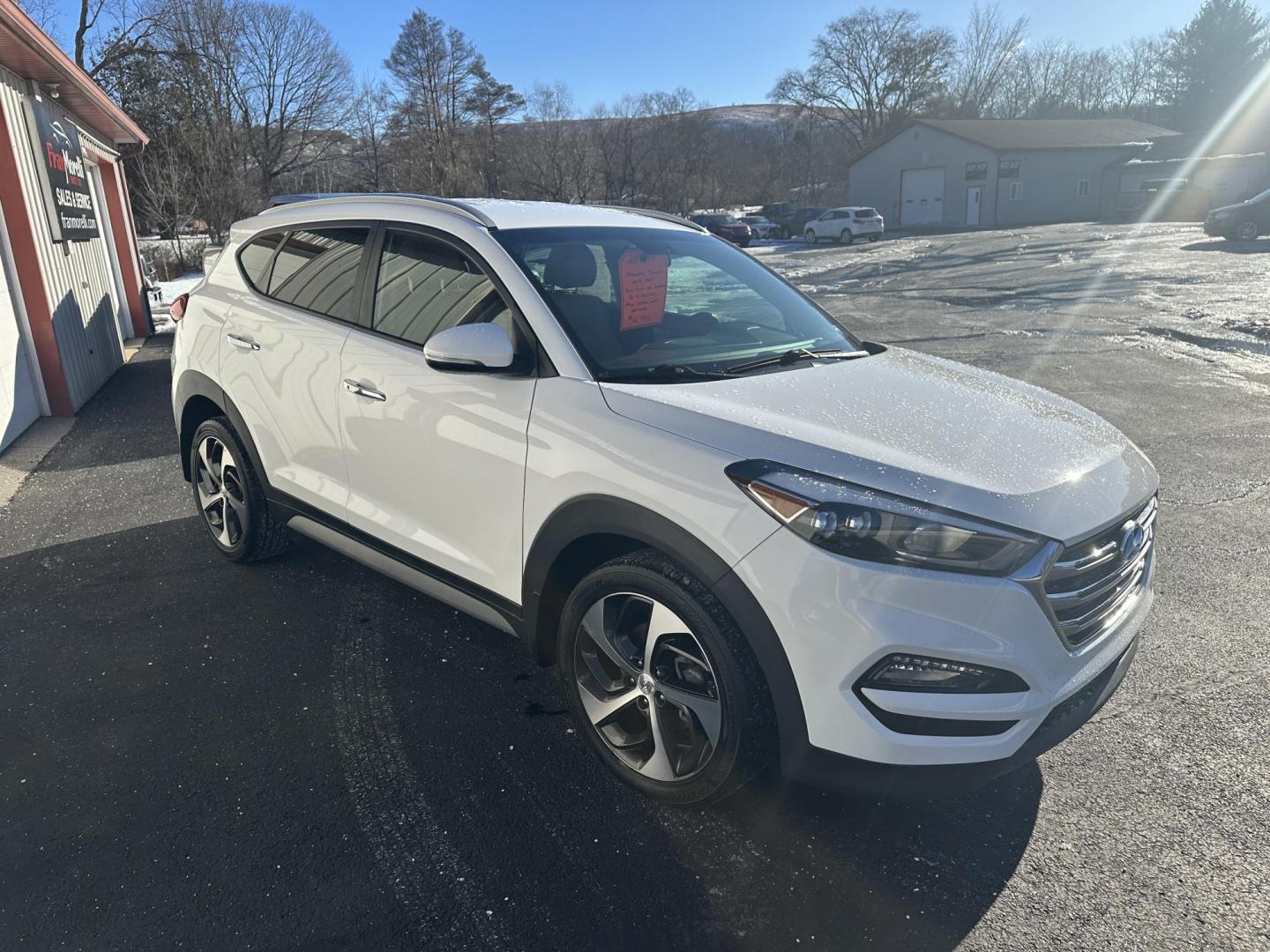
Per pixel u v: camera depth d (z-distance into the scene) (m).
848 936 2.13
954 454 2.30
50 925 2.13
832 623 2.08
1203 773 2.75
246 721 3.01
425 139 58.16
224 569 4.30
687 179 63.69
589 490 2.47
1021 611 2.07
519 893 2.25
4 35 6.24
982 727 2.11
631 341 2.84
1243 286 14.00
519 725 3.00
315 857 2.37
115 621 3.75
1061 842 2.45
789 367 2.92
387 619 3.78
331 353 3.37
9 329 6.93
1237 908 2.21
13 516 5.12
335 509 3.48
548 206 3.44
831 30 68.94
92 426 7.42
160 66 33.78
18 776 2.71
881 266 23.09
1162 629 3.65
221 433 4.04
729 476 2.21
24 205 7.11
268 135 59.34
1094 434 2.62
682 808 2.57
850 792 2.20
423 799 2.62
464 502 2.90
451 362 2.64
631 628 2.59
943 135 44.69
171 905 2.20
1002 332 11.19
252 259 4.02
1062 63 77.69
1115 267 18.14
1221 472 5.59
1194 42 62.00
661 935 2.13
